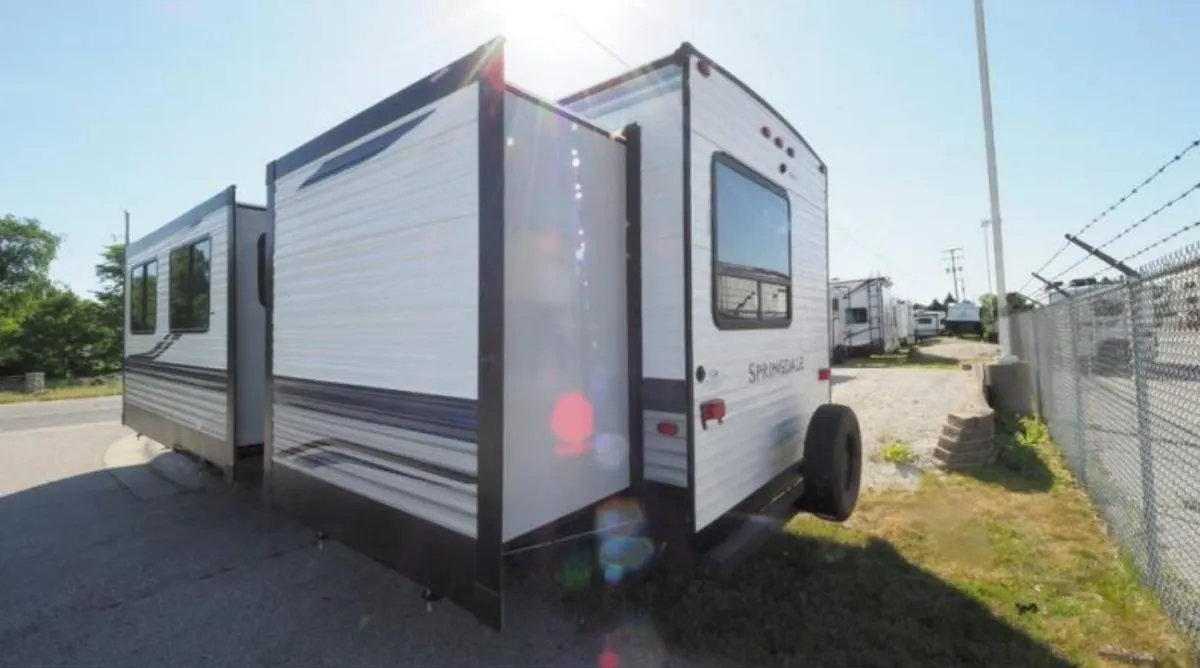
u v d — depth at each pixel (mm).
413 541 2377
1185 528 2666
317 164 2990
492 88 2059
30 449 7047
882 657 2309
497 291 2014
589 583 2729
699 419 2547
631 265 2627
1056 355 5973
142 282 5957
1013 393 7621
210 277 4445
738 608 2701
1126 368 3434
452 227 2207
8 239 29625
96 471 5852
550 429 2258
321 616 2791
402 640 2559
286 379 3230
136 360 6141
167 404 5305
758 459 3170
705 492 2598
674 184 2527
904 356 21484
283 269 3271
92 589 3115
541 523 2223
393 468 2484
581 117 2588
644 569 2730
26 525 4180
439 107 2279
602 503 2506
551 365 2264
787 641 2426
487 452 2039
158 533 3982
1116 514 3559
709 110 2701
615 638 2521
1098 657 2307
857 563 3229
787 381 3596
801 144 3873
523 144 2139
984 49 8781
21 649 2539
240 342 4188
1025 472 5031
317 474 2967
